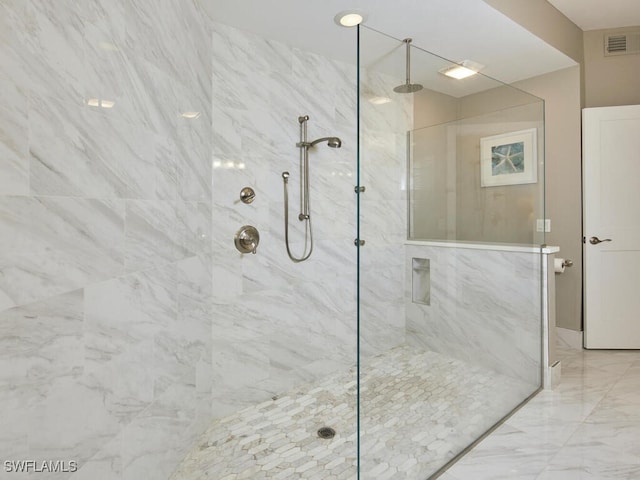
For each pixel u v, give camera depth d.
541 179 2.70
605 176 3.21
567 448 1.93
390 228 1.74
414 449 1.79
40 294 1.04
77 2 1.17
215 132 2.17
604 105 3.34
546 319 2.65
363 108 1.62
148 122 1.52
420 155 1.86
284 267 2.54
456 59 2.96
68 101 1.14
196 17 1.95
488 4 2.14
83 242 1.19
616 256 3.23
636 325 3.25
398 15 2.21
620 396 2.49
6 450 0.95
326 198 2.76
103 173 1.28
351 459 1.84
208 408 2.14
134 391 1.43
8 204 0.96
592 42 3.31
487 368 2.23
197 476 1.71
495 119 2.28
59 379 1.10
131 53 1.42
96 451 1.24
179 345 1.78
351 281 2.94
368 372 1.64
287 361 2.57
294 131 2.56
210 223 2.14
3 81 0.95
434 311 1.93
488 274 2.26
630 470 1.75
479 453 1.92
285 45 2.49
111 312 1.31
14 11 0.98
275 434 2.06
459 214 2.07
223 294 2.23
